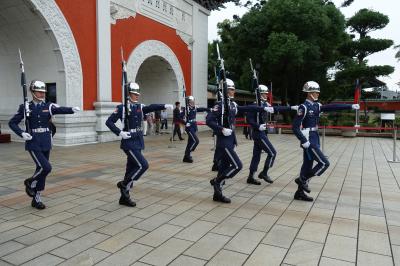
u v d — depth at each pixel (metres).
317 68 21.34
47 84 12.14
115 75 13.57
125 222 4.37
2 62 13.02
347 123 19.20
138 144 5.05
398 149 12.13
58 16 11.17
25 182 4.91
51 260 3.32
